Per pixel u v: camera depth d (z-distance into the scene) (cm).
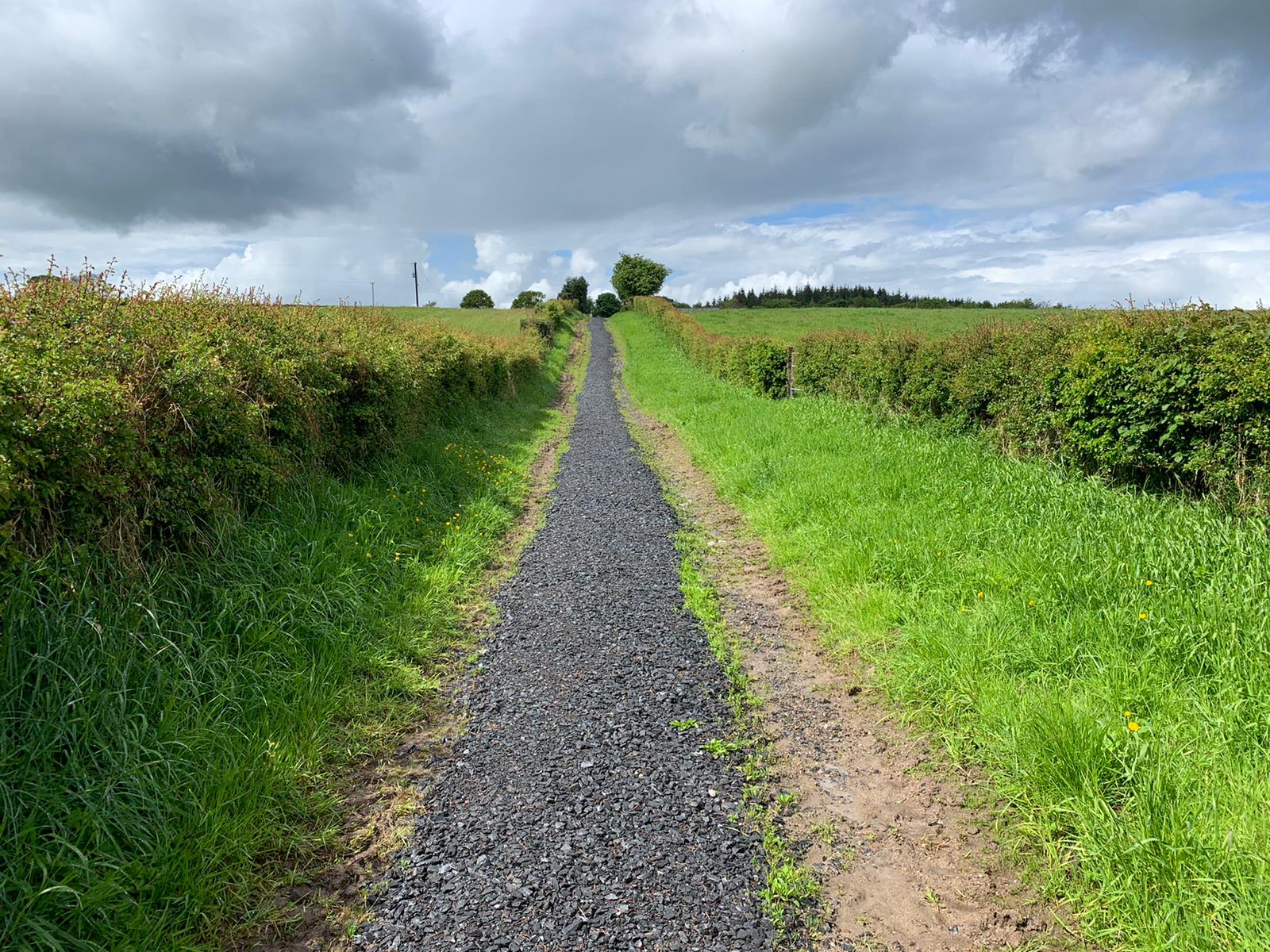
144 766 300
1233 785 283
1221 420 582
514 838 310
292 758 349
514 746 382
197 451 488
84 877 252
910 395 1160
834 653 484
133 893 260
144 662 351
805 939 256
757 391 1833
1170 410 630
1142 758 298
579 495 963
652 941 253
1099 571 454
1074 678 375
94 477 364
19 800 264
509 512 857
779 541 702
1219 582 411
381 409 833
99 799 280
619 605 572
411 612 533
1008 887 279
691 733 390
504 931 258
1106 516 556
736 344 2094
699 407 1673
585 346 4553
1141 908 248
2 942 222
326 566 531
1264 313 582
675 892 277
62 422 338
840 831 316
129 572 383
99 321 484
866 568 570
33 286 499
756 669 470
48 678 306
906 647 455
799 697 433
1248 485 568
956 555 546
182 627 392
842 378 1486
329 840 311
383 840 312
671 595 592
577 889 278
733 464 1036
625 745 379
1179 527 511
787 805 334
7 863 243
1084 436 729
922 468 777
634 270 8100
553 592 604
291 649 431
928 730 384
